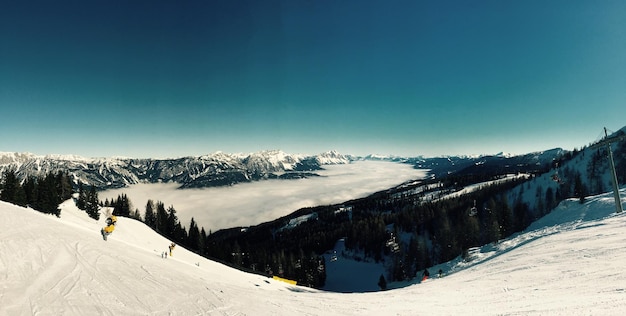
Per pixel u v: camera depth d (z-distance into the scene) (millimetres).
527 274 18734
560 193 116312
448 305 15156
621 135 36500
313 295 21328
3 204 27500
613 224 26750
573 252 20844
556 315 9320
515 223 90812
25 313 10000
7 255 14773
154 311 12180
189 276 19797
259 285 36688
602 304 9547
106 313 11008
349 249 135750
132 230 60875
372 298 20172
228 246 100062
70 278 13531
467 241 89188
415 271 89125
